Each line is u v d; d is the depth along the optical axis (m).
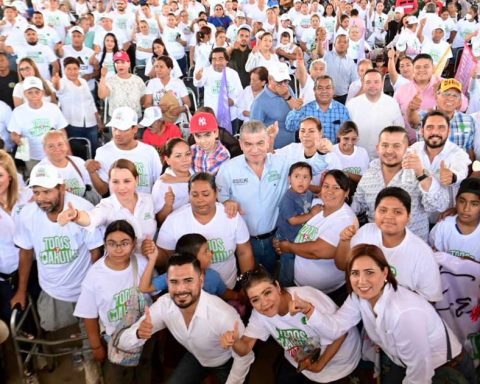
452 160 3.76
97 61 8.34
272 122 5.17
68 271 3.44
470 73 6.18
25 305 3.56
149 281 3.23
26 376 3.63
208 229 3.48
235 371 3.03
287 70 5.09
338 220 3.38
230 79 6.58
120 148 4.35
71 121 6.48
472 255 3.30
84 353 3.44
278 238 3.82
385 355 3.07
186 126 5.99
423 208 3.57
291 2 13.15
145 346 3.51
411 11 11.02
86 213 3.25
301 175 3.63
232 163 3.88
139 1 11.65
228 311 3.02
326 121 4.97
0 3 11.05
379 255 2.62
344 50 7.40
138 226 3.56
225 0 12.38
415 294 2.76
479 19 10.91
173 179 3.97
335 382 3.30
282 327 2.96
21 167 6.09
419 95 4.91
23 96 5.94
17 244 3.47
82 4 12.35
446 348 2.74
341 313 2.92
